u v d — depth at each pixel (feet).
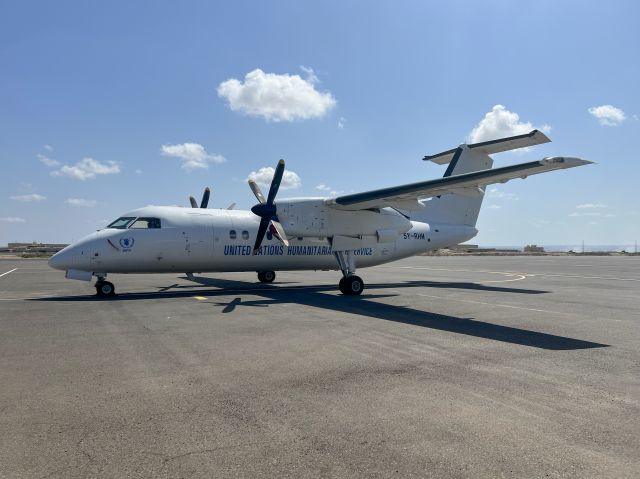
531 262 145.69
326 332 27.63
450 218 62.95
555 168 35.29
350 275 49.29
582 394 16.52
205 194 63.57
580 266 117.80
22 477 10.53
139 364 20.30
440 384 17.65
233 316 33.55
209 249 49.44
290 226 47.11
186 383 17.65
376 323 30.76
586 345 24.40
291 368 19.80
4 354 21.98
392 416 14.38
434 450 12.03
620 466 11.16
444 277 76.69
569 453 11.85
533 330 28.58
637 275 81.82
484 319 32.60
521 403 15.57
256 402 15.61
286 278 73.72
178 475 10.68
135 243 46.24
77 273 45.09
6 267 107.14
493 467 11.10
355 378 18.38
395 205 47.42
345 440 12.64
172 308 37.52
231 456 11.66
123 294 48.67
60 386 17.17
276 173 46.70
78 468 10.99
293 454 11.78
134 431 13.16
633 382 17.99
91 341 24.90
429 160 58.44
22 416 14.25
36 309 36.86
